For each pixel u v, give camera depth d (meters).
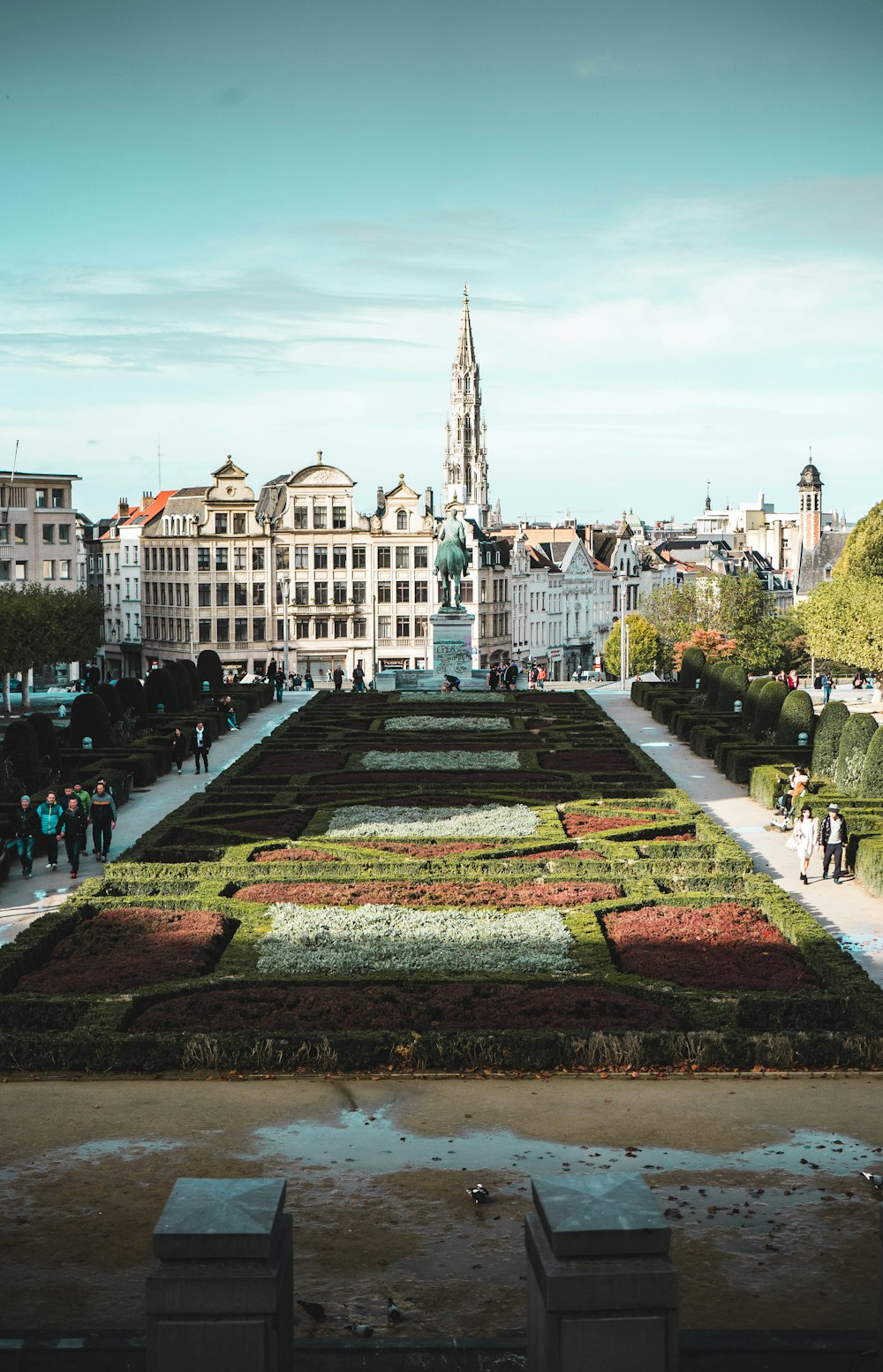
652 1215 12.62
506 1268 17.52
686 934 34.50
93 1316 16.28
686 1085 24.97
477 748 70.38
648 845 44.81
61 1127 22.80
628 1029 27.16
